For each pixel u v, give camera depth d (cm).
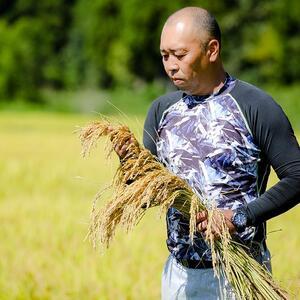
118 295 1100
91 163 3028
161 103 660
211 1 9694
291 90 7631
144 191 608
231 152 624
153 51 10281
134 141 632
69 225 1550
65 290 1116
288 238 1350
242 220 612
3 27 9512
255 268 628
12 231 1507
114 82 10512
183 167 637
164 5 10081
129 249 1284
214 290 643
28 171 2766
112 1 10469
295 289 666
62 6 11262
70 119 7062
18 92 9188
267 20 9538
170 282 661
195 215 612
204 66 625
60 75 10269
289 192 614
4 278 1173
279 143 618
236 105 626
